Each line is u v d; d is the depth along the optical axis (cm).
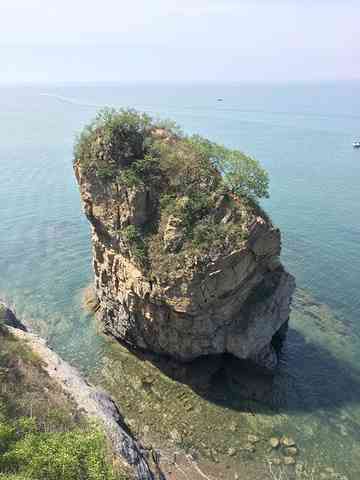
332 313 5738
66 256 7238
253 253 4278
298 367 4797
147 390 4409
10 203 9681
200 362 4659
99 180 4703
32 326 5388
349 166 12606
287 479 3566
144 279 4384
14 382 3136
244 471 3609
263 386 4497
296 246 7588
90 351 4984
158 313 4450
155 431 3925
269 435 3959
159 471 3272
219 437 3906
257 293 4662
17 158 13662
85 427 2977
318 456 3788
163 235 4384
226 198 4331
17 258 7156
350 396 4444
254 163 4375
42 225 8525
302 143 15712
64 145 15525
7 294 6088
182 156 4581
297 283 6406
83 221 8750
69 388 3488
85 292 6106
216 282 4147
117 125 4612
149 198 4562
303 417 4166
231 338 4462
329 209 9275
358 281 6462
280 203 9600
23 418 2750
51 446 2541
